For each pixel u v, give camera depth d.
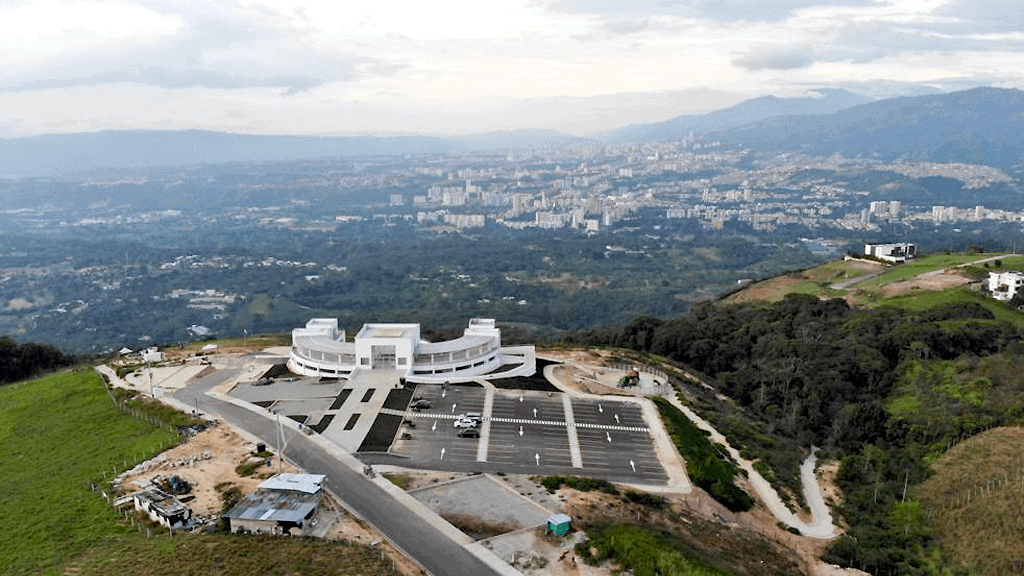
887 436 138.12
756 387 166.50
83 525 82.69
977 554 96.19
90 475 99.44
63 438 117.50
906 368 163.12
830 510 110.94
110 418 124.00
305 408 127.19
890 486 119.62
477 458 107.25
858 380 162.38
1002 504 104.12
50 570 71.50
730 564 81.00
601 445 115.56
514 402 134.12
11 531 82.50
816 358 171.00
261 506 82.25
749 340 196.62
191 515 83.31
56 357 184.00
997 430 128.12
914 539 102.56
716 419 137.88
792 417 148.88
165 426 117.88
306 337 160.00
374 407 128.25
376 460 103.81
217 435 112.88
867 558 94.25
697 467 107.62
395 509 86.38
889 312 195.50
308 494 85.62
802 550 94.94
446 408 129.50
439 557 74.50
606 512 88.69
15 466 107.50
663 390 149.38
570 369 158.62
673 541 82.31
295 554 71.94
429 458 106.00
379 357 149.50
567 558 75.44
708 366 188.25
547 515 86.12
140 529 81.25
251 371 153.50
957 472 117.81
